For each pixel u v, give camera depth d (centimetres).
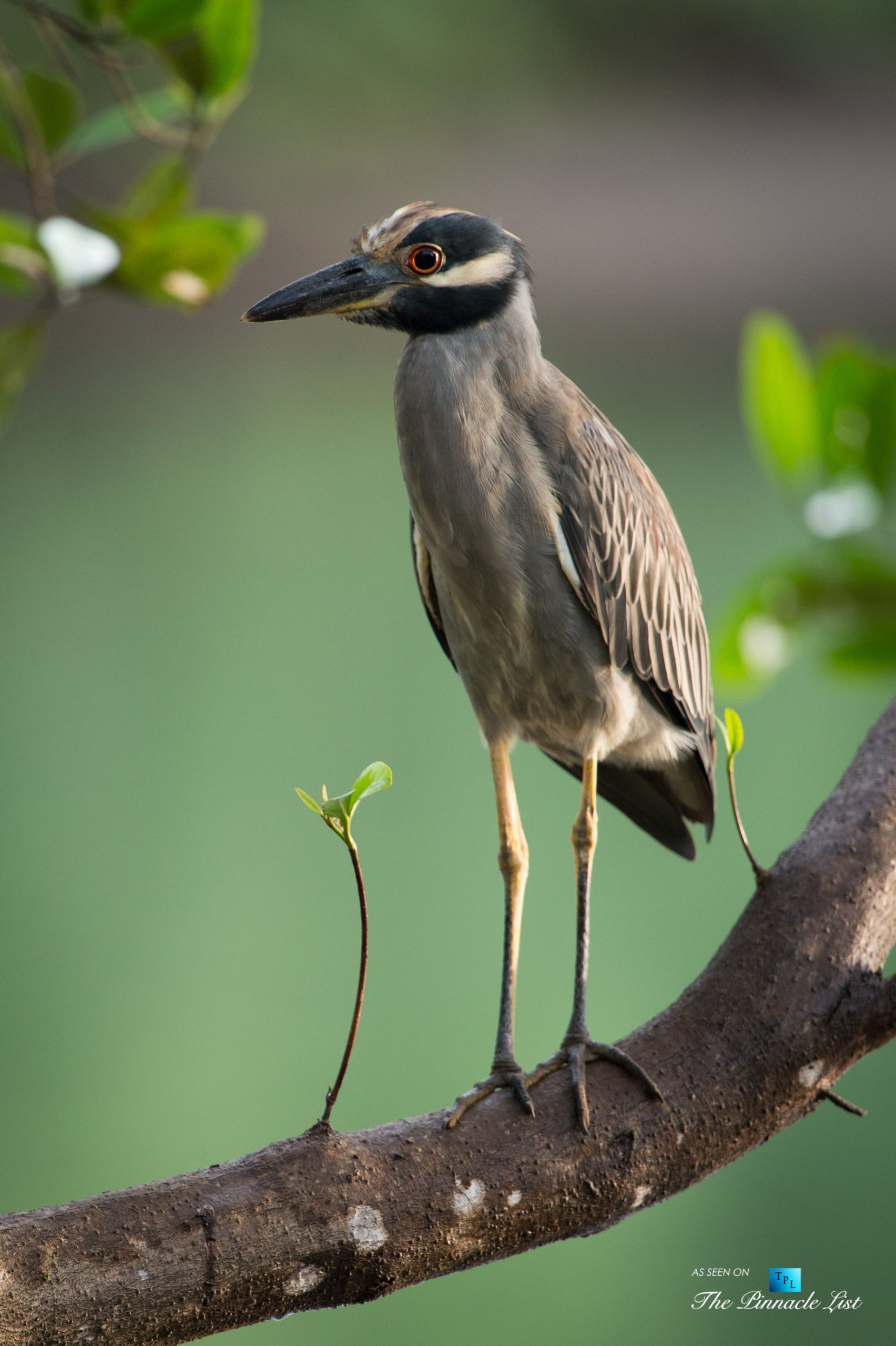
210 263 664
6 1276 404
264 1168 441
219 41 634
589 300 4094
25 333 671
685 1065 494
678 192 4197
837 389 721
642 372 3975
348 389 4000
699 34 4362
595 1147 475
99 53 637
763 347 723
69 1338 408
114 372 3762
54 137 648
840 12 4341
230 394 3888
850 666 748
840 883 527
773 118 4403
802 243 4125
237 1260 424
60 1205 428
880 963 516
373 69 4091
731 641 745
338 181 3978
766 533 2600
